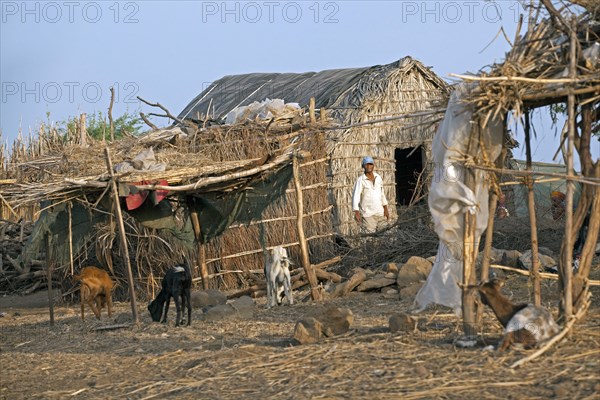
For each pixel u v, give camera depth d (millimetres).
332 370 7625
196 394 7348
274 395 7043
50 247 13656
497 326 8969
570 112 7730
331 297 14414
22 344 11531
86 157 14148
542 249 15555
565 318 7910
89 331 12211
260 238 16156
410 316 9242
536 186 20500
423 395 6625
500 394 6512
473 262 8445
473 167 8289
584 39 8281
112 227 12898
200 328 11680
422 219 18422
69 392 8016
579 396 6289
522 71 7812
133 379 8336
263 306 13938
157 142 15750
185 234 14633
